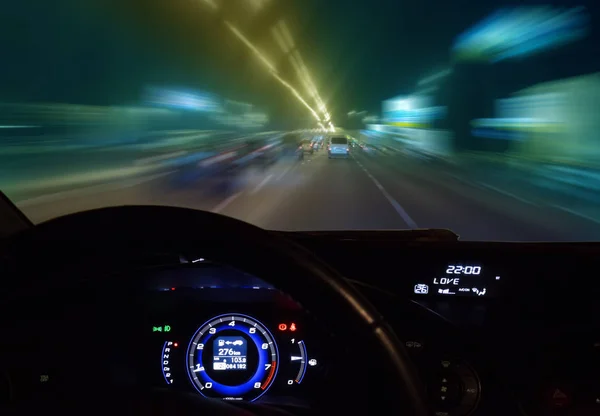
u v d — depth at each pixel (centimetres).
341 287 155
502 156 3684
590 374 224
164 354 229
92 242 158
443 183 2125
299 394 229
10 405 179
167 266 229
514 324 244
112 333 228
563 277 243
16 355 210
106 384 224
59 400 179
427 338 226
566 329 235
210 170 2469
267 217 1218
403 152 4850
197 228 155
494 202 1550
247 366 229
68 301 219
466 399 221
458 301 248
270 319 228
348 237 294
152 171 2305
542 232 1084
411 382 157
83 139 3912
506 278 245
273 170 2634
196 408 171
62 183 1805
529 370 225
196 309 229
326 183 1994
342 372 221
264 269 155
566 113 3200
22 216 258
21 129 3666
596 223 1202
